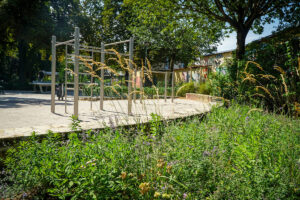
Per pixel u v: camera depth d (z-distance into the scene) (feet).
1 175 8.84
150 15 40.73
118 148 7.36
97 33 96.84
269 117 12.43
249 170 6.60
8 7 71.51
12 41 87.30
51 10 94.94
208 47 76.43
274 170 6.53
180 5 35.94
